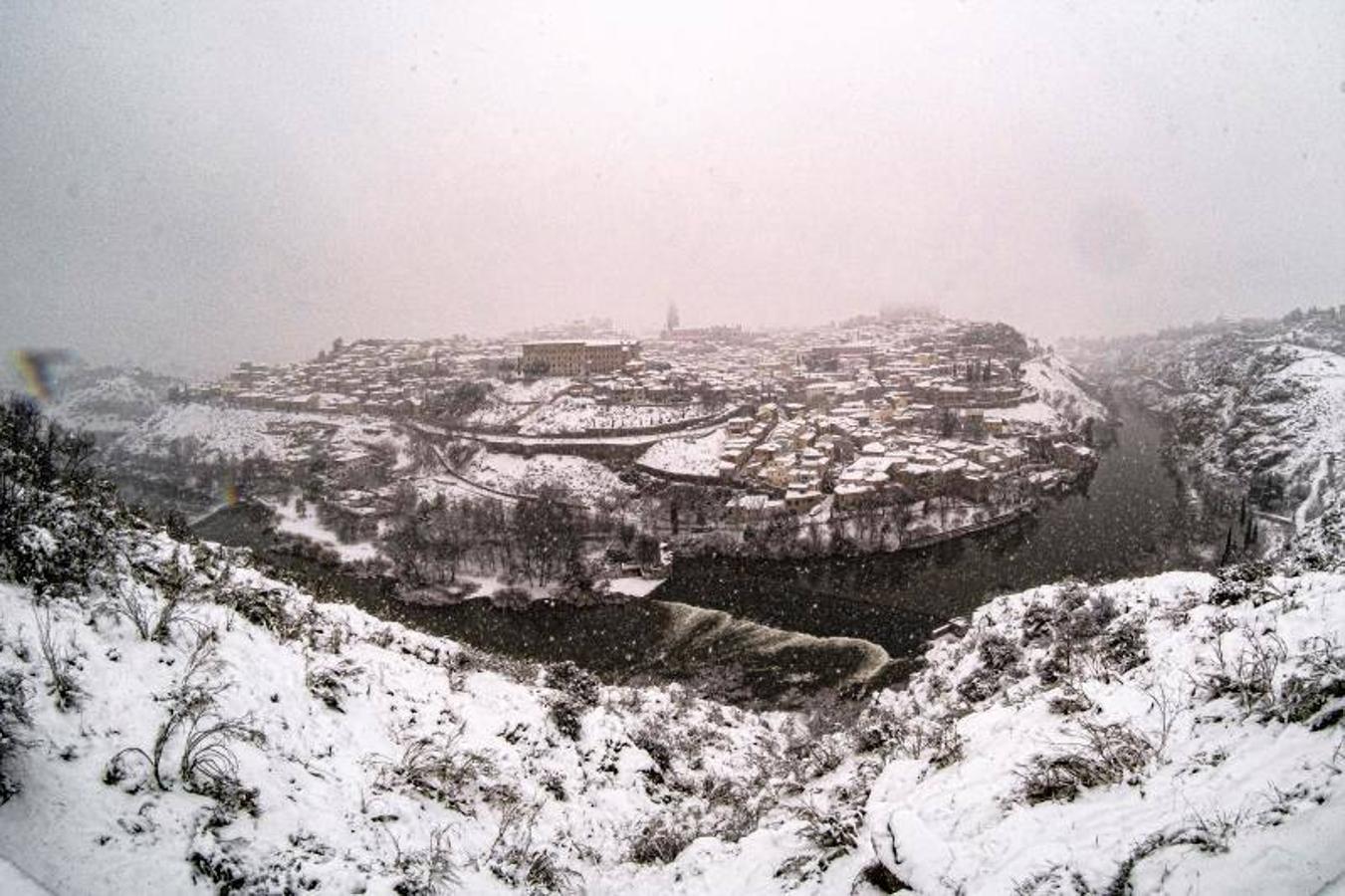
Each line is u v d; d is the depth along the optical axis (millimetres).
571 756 18484
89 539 13680
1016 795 9156
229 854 8414
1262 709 8758
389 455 123375
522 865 11844
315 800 10359
